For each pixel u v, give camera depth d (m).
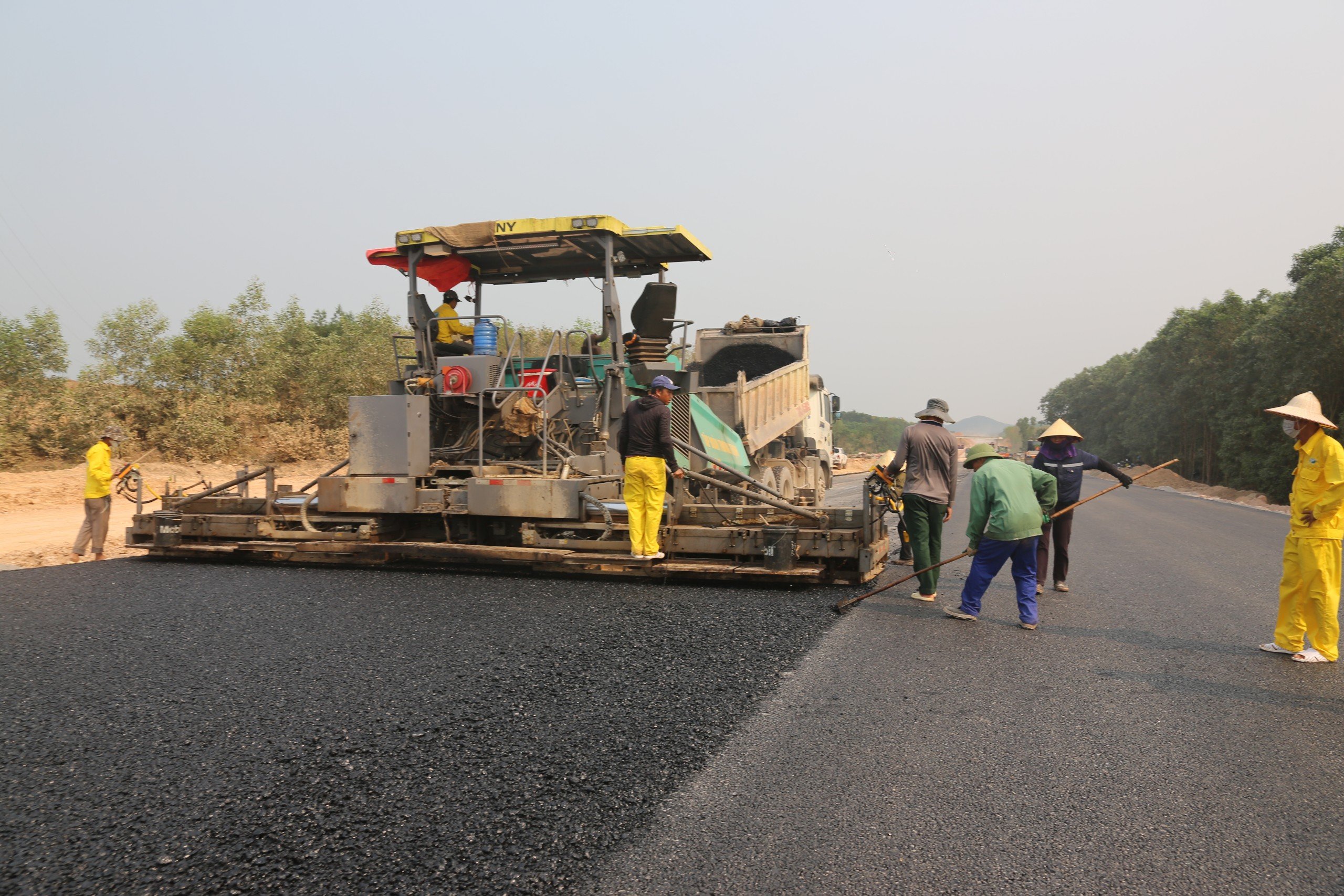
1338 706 4.08
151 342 20.62
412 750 3.38
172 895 2.34
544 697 4.03
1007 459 6.05
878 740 3.56
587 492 7.16
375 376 24.80
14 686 4.22
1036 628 5.70
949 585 7.37
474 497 7.15
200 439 19.78
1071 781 3.14
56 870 2.47
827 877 2.43
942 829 2.74
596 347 8.69
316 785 3.05
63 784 3.07
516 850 2.59
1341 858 2.57
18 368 18.67
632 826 2.75
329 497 7.52
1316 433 4.92
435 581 7.02
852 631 5.51
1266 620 6.09
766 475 12.09
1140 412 54.12
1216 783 3.14
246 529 7.99
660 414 6.70
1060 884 2.41
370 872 2.46
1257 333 27.20
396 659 4.66
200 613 5.83
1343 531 4.86
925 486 6.52
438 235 7.91
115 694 4.09
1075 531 12.78
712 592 6.62
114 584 6.96
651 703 3.97
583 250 8.08
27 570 7.72
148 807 2.89
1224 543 11.24
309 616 5.72
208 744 3.45
